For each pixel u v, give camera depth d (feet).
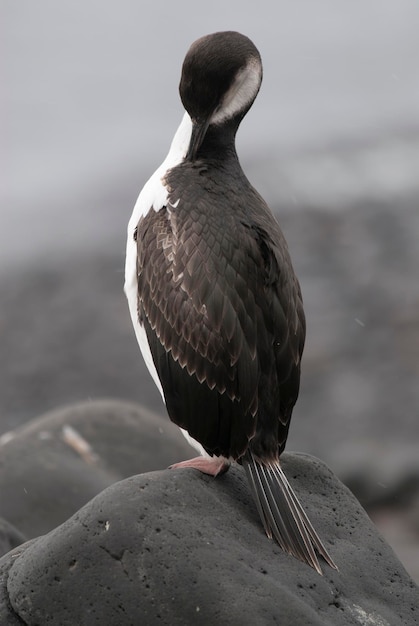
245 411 22.99
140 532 21.24
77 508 33.30
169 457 36.37
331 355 54.03
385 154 72.23
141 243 24.47
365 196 66.85
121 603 20.92
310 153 73.72
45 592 21.30
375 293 57.82
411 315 56.03
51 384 55.93
